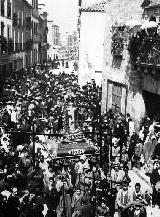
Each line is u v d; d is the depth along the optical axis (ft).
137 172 50.44
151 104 60.49
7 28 127.85
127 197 35.96
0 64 118.01
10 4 131.95
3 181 39.55
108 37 76.64
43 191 38.70
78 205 34.40
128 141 57.00
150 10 55.83
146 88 57.57
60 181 39.52
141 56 55.47
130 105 64.08
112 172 41.09
